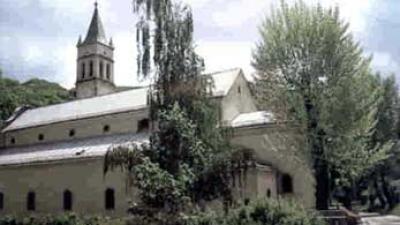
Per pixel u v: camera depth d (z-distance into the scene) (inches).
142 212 1154.7
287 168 1788.9
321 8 1662.2
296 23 1652.3
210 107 1382.9
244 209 997.2
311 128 1581.0
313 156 1579.7
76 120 2331.4
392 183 2829.7
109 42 3304.6
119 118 2196.1
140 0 1491.1
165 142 1266.0
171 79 1422.2
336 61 1600.6
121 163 1341.0
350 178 1972.2
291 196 1742.1
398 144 2645.2
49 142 2388.0
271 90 1669.5
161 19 1478.8
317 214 1099.9
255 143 1851.6
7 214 2058.3
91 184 1972.2
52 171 2103.8
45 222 1619.1
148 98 1434.5
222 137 1363.2
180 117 1280.8
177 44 1461.6
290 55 1640.0
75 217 1589.6
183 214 1071.6
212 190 1232.8
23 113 2696.9
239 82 2064.5
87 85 3203.7
